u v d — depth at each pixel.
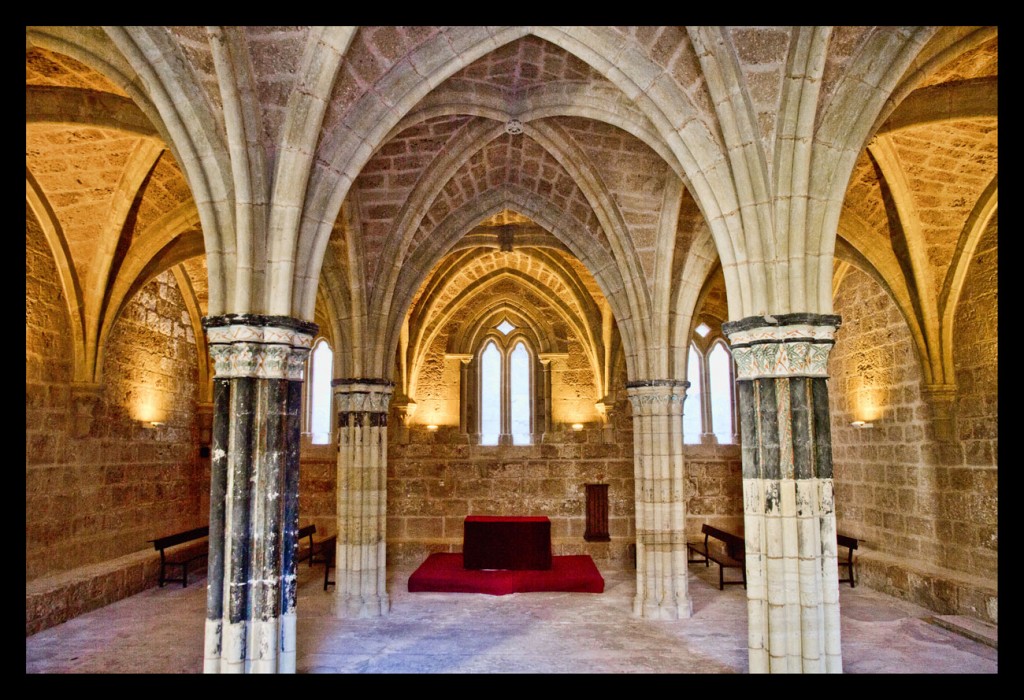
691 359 18.39
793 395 6.70
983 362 11.23
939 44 7.20
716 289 17.20
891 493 13.72
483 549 14.73
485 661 9.27
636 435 12.16
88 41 7.16
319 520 17.70
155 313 14.98
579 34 7.41
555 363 18.78
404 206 11.71
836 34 6.82
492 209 12.91
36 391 11.26
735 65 6.95
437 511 18.09
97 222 11.50
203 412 16.91
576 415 18.58
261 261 7.03
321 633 10.73
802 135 6.87
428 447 18.33
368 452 12.21
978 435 11.37
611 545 17.31
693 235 11.86
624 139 10.70
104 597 12.09
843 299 15.49
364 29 7.20
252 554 6.65
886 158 10.10
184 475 16.19
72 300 11.88
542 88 9.69
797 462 6.62
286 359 6.94
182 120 6.94
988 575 11.13
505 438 18.62
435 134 10.65
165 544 13.62
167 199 11.45
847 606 12.10
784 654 6.48
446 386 18.78
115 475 13.48
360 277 12.09
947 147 9.74
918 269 11.73
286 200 7.04
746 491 6.89
